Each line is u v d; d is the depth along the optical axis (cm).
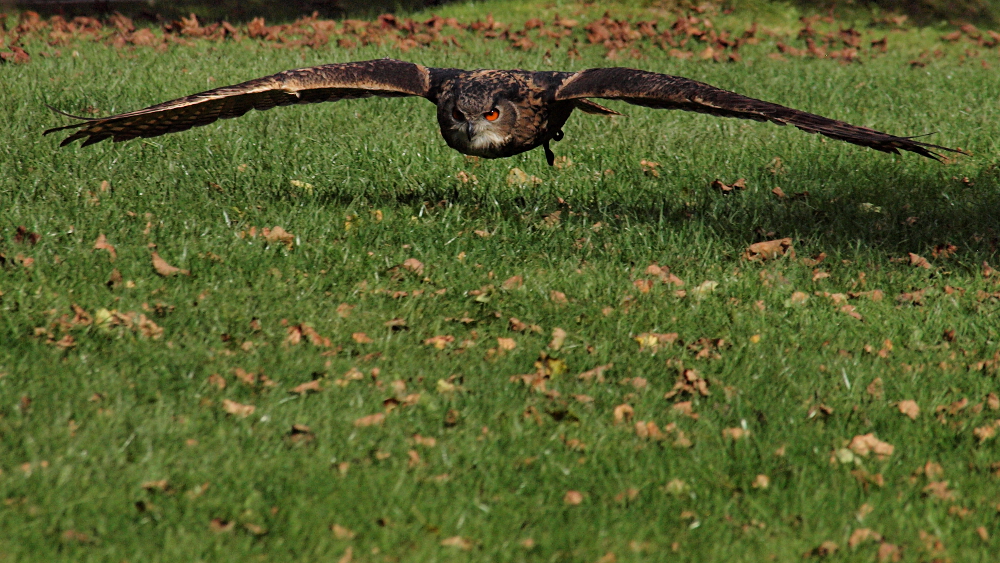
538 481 880
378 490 841
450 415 959
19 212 1348
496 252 1348
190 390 968
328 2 3453
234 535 781
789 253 1385
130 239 1302
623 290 1252
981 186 1673
